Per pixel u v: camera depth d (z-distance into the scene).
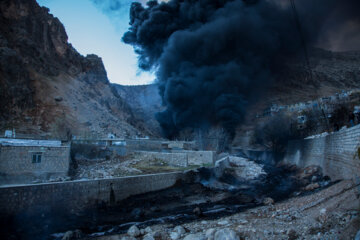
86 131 54.88
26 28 68.56
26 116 48.97
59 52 82.00
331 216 12.19
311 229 11.35
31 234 14.09
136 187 22.03
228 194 25.62
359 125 17.52
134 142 38.78
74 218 16.80
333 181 22.75
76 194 17.73
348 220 10.93
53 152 21.73
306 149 36.84
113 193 20.08
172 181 25.70
